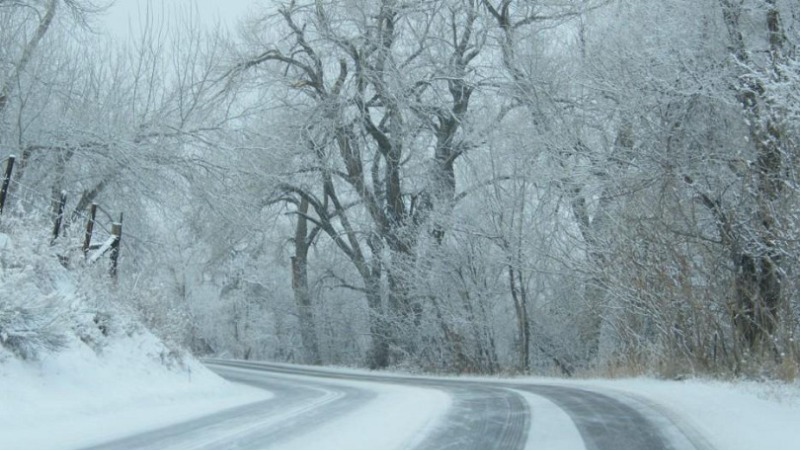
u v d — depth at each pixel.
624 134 20.61
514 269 27.84
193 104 24.42
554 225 25.61
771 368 13.74
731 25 17.30
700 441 7.75
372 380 23.25
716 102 17.95
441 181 31.39
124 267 24.05
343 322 41.44
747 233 15.77
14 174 20.30
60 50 22.19
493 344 28.83
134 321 15.55
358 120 32.88
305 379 23.98
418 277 29.31
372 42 31.67
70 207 22.31
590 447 7.43
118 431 8.73
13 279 11.34
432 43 32.25
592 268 22.52
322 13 32.12
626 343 21.56
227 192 24.44
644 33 19.95
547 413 10.19
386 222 33.12
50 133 21.16
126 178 22.19
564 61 26.86
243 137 26.06
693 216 16.72
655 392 13.05
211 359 46.34
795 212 14.09
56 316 11.34
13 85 20.41
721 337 16.09
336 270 42.03
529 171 25.67
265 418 9.95
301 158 33.22
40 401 10.00
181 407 11.90
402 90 30.89
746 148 16.92
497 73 30.80
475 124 31.28
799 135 14.13
